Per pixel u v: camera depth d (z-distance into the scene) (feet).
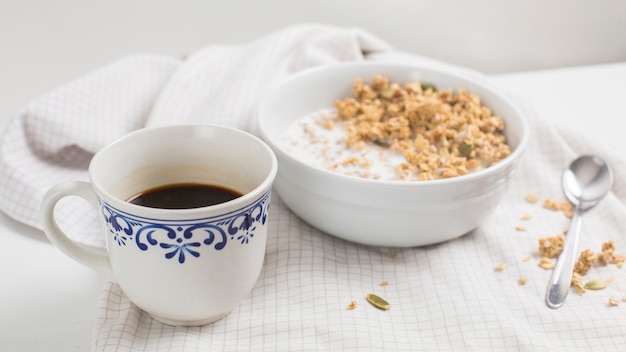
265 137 2.25
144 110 2.67
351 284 2.15
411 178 2.29
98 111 2.59
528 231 2.34
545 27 3.44
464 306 2.08
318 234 2.30
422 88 2.59
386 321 2.07
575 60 3.55
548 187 2.48
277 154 2.21
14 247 2.24
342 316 2.06
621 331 2.05
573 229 2.31
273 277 2.16
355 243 2.28
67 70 3.67
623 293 2.16
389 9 3.43
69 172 2.49
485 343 2.02
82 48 3.61
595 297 2.15
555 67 3.57
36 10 3.48
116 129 2.59
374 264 2.22
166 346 1.98
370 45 2.88
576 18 3.42
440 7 3.41
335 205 2.18
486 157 2.36
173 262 1.90
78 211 2.29
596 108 2.80
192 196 2.09
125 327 2.01
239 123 2.50
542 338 2.04
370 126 2.44
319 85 2.57
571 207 2.42
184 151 2.10
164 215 1.85
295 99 2.53
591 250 2.28
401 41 3.52
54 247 2.25
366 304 2.11
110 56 3.65
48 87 3.71
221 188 2.11
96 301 2.12
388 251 2.26
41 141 2.49
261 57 2.71
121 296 2.09
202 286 1.94
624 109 2.80
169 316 1.99
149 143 2.07
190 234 1.88
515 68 3.58
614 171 2.50
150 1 3.49
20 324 2.06
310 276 2.16
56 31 3.55
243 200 1.89
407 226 2.18
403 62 2.71
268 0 3.48
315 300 2.10
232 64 2.77
